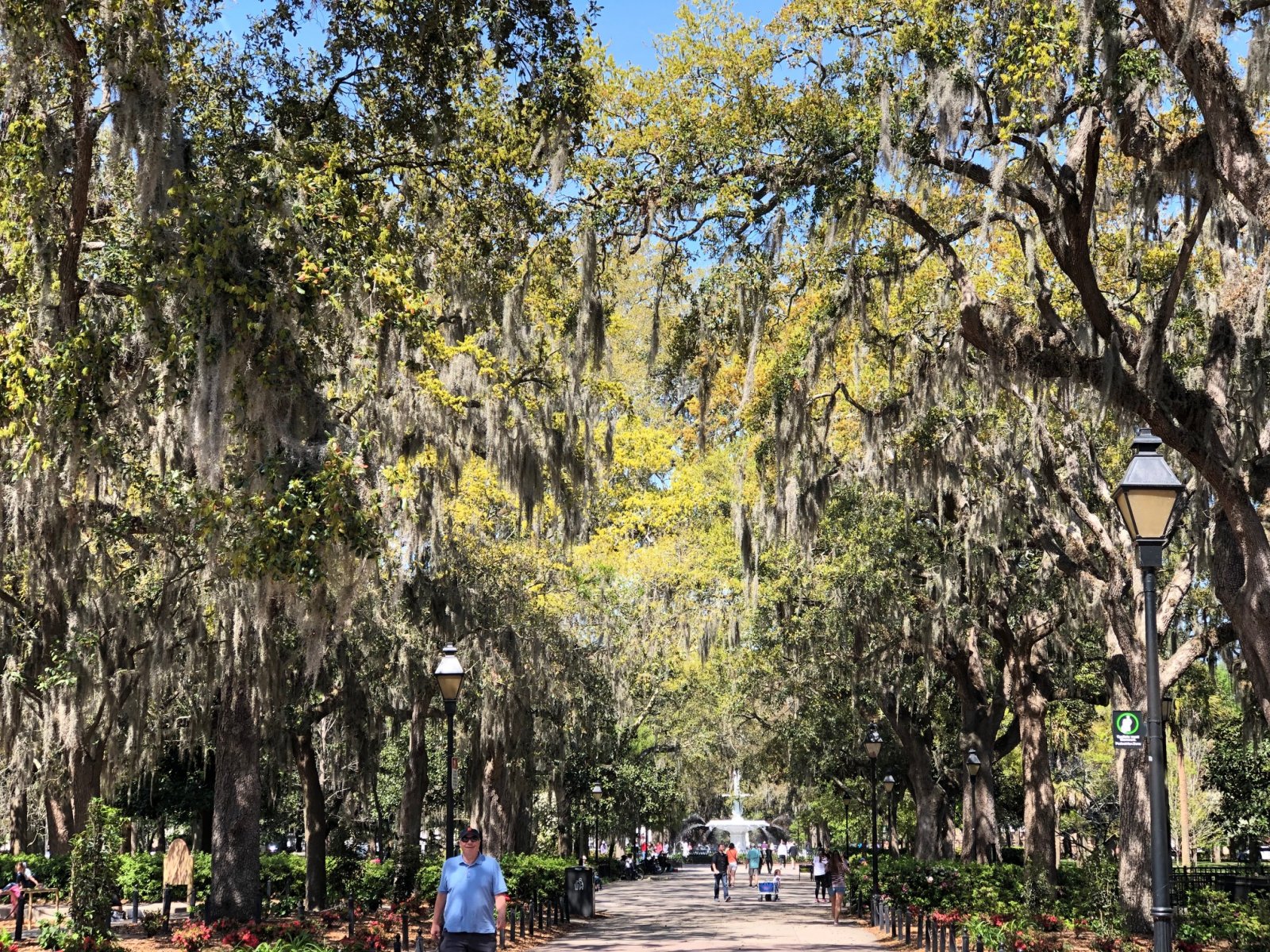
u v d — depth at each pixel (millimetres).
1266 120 18625
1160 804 10602
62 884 29562
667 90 18984
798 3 18312
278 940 17375
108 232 18000
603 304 21625
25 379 14891
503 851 34656
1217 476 15867
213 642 24219
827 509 29453
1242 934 21297
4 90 14773
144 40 14391
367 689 29609
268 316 15219
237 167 16266
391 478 16594
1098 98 15945
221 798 21812
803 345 21031
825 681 38531
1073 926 23047
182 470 20625
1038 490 24969
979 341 17641
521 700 32312
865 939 24234
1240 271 18781
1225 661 27609
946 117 17062
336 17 17406
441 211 18969
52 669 24406
